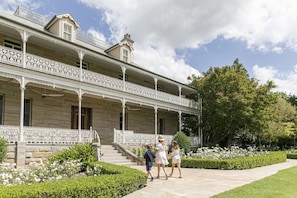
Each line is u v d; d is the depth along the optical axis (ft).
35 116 55.16
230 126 87.97
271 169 51.57
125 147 59.52
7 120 50.67
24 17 62.03
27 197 17.88
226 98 82.23
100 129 69.82
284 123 107.34
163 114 94.48
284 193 27.07
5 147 36.47
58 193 19.60
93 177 25.27
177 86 88.89
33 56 46.62
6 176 25.36
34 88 55.21
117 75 76.23
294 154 86.58
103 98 66.85
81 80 54.49
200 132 90.17
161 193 26.78
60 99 60.59
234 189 28.35
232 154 61.93
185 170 47.06
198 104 91.15
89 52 56.80
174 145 38.73
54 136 47.52
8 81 49.37
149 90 72.43
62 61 61.31
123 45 74.54
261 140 109.19
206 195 26.02
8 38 51.80
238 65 95.86
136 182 28.14
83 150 38.86
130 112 80.48
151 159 35.01
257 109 82.74
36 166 31.73
